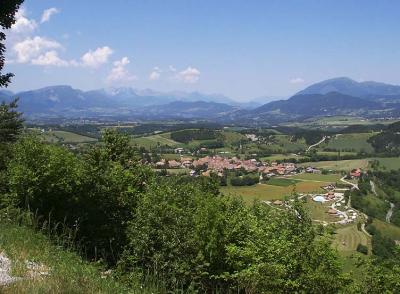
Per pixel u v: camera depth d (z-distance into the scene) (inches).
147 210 664.4
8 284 304.5
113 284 368.2
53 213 760.3
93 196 810.2
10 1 828.0
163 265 576.7
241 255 536.7
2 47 874.8
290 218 576.7
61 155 795.4
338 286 505.7
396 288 509.7
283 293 504.7
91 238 771.4
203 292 582.9
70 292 313.6
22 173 722.2
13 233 467.5
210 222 610.2
